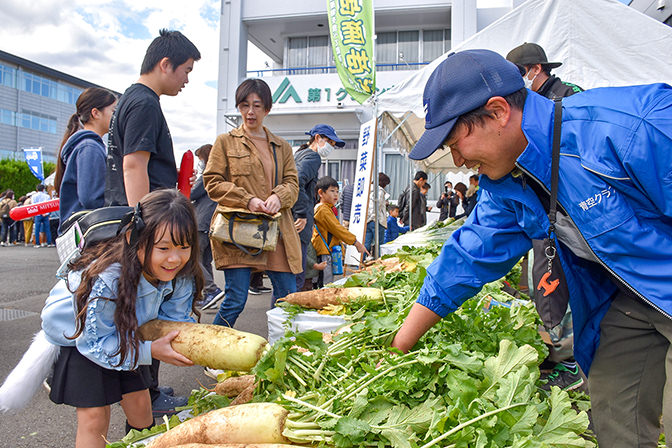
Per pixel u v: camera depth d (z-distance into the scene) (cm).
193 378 356
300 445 133
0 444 258
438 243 480
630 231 118
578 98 131
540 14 456
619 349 150
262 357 163
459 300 172
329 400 147
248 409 138
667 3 684
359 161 693
